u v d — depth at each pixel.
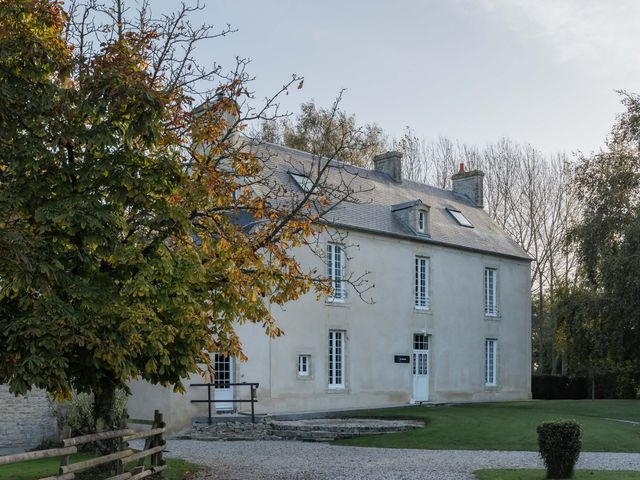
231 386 22.97
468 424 21.36
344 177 29.69
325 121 39.78
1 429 20.27
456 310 30.91
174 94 11.61
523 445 18.28
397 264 28.47
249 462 15.52
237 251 11.74
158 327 9.82
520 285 34.81
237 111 12.54
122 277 10.54
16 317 9.48
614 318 26.56
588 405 28.91
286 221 12.33
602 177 28.38
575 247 28.97
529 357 34.78
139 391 22.47
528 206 47.19
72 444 8.92
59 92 10.01
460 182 38.16
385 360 27.58
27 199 9.70
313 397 24.94
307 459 16.03
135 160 10.41
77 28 12.00
